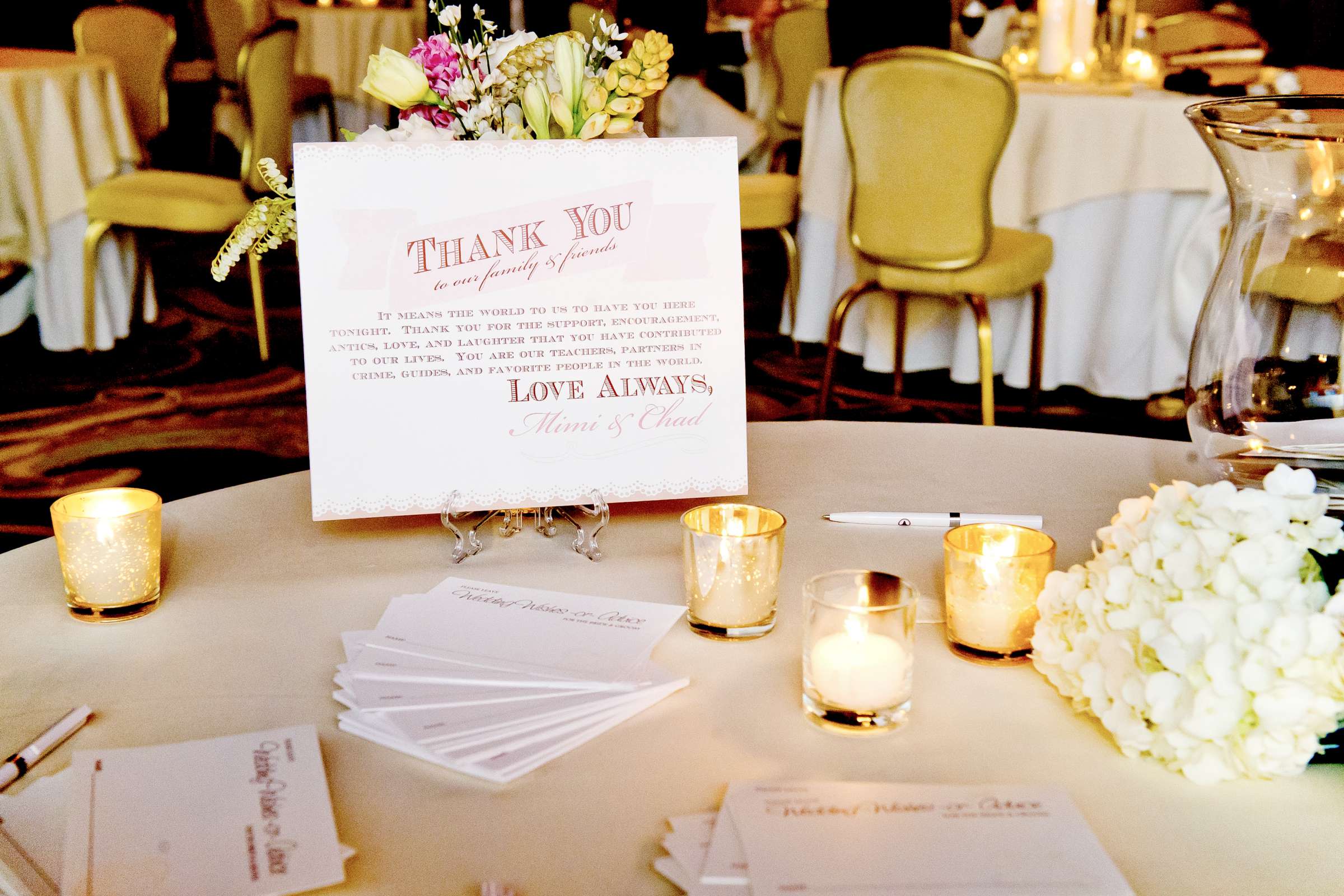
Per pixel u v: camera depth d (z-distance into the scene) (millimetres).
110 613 765
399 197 842
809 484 1010
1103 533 673
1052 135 2863
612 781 587
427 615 758
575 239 864
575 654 702
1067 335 3037
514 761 598
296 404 3139
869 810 545
